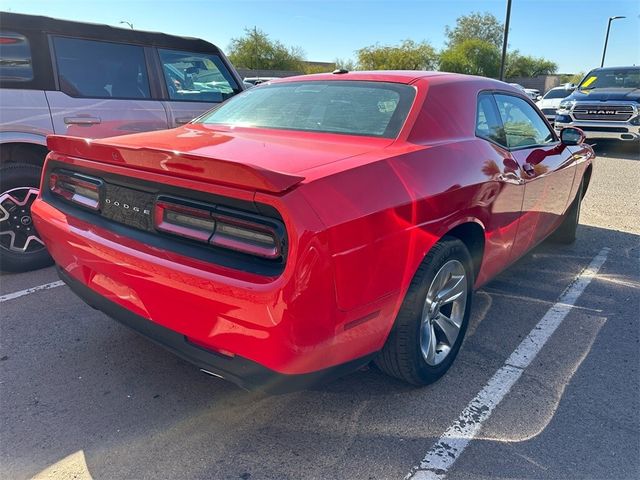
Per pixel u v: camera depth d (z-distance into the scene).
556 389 2.79
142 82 4.87
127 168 2.29
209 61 5.56
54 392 2.68
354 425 2.47
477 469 2.21
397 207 2.19
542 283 4.26
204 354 2.10
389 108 2.82
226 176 1.91
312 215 1.86
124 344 3.17
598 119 12.38
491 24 49.22
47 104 4.16
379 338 2.30
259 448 2.31
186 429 2.43
